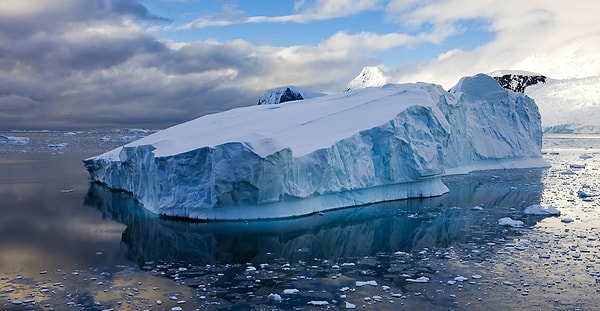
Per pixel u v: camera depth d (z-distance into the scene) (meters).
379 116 27.73
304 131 26.95
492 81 48.28
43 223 22.70
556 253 16.62
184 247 18.14
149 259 16.70
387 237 19.50
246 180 20.33
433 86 34.66
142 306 12.27
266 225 21.23
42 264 16.08
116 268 15.64
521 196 29.50
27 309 12.11
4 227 21.91
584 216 22.95
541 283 13.62
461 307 11.95
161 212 23.14
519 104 49.56
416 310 11.78
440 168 29.31
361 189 26.36
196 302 12.54
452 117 40.00
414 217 23.14
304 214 23.08
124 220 23.08
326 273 14.95
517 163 47.16
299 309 11.98
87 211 25.58
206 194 21.62
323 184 23.73
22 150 84.12
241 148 20.11
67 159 62.84
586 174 41.31
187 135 29.41
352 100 33.00
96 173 37.53
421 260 16.20
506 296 12.66
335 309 11.92
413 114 28.47
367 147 26.36
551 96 155.75
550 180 37.19
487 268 15.10
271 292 13.25
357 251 17.52
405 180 27.78
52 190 33.38
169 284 14.02
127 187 31.73
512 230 20.27
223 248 17.97
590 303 12.12
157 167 23.12
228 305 12.31
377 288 13.45
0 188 34.53
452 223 21.84
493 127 46.94
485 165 45.38
